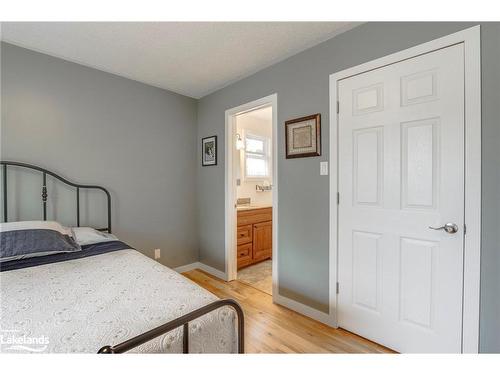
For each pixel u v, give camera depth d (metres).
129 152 2.69
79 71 2.34
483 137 1.31
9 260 1.61
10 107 2.00
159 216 2.95
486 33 1.30
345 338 1.81
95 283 1.29
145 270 1.49
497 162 1.28
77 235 2.06
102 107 2.49
